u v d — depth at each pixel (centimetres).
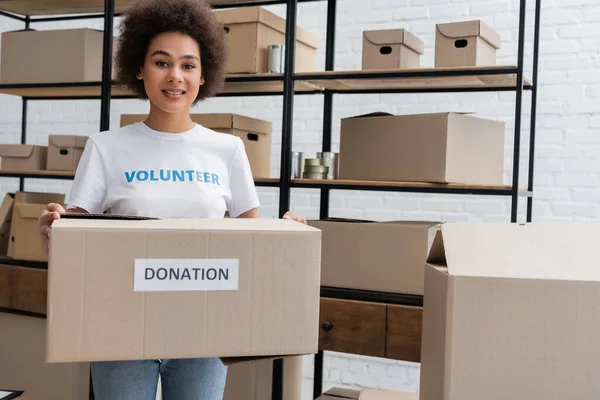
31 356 287
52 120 432
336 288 246
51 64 307
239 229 110
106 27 292
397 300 236
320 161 272
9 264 295
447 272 112
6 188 439
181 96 157
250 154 284
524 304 106
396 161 250
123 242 106
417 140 245
